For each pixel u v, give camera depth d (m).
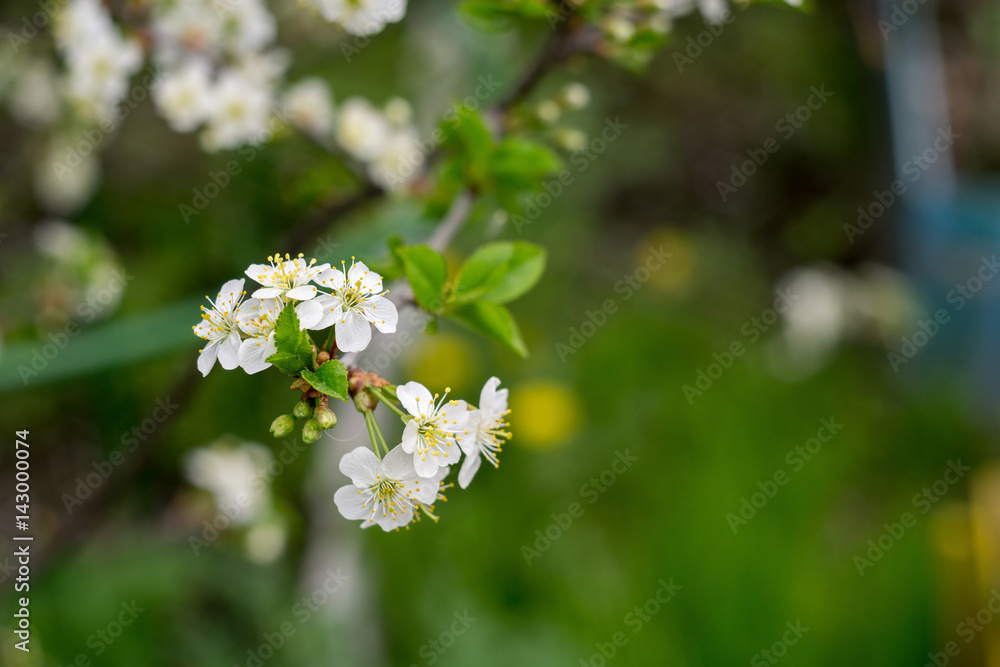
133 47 0.75
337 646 0.89
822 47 1.58
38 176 0.96
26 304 0.91
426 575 1.00
